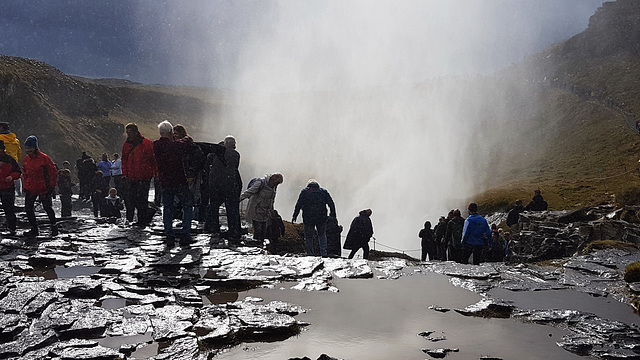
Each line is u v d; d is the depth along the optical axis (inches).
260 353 174.2
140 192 452.8
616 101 4060.0
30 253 327.0
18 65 2405.3
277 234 531.8
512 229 964.6
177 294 243.6
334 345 183.5
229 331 190.1
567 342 191.8
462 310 231.3
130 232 421.7
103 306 220.5
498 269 335.0
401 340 189.9
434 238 556.4
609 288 283.7
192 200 372.2
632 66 4709.6
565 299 259.0
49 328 186.9
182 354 168.4
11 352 163.2
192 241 382.0
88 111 2358.5
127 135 447.5
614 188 1724.9
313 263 327.0
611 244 425.4
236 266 309.6
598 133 3631.9
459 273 316.5
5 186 386.6
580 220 834.8
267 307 225.9
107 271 285.6
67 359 160.4
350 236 494.6
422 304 241.8
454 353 178.1
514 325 213.3
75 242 372.5
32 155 389.1
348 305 236.2
